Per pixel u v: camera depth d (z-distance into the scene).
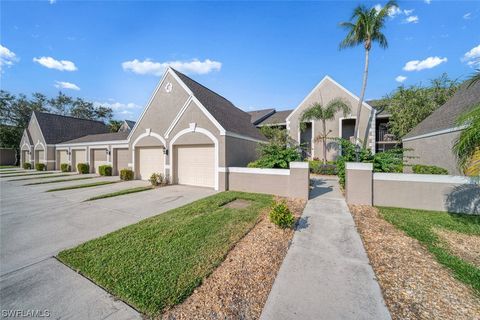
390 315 2.61
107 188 11.94
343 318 2.58
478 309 2.67
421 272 3.47
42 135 24.81
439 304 2.77
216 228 5.48
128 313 2.73
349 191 7.75
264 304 2.84
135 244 4.66
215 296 3.00
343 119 18.80
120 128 36.78
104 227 5.96
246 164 13.11
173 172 12.91
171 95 13.36
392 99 18.50
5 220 6.61
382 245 4.46
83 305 2.89
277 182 9.51
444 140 9.59
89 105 46.53
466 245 4.43
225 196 9.12
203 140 11.54
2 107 35.75
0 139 34.50
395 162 8.10
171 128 12.72
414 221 5.82
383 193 7.46
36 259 4.20
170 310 2.75
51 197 9.80
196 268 3.67
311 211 6.87
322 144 18.75
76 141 23.19
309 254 4.14
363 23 14.68
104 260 4.00
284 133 18.81
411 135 13.42
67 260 4.04
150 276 3.45
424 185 7.00
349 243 4.59
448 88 17.08
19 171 23.34
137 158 15.20
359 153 8.86
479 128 4.44
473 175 5.28
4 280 3.50
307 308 2.74
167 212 7.11
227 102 18.16
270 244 4.59
